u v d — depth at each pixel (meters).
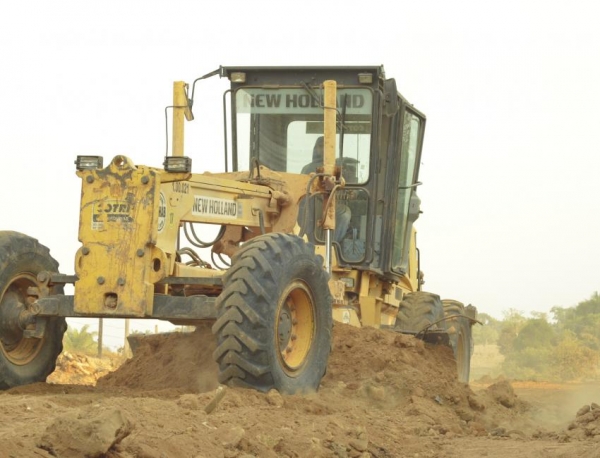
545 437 10.57
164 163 10.48
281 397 9.77
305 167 14.37
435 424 10.70
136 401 8.39
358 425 9.55
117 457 6.45
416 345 12.45
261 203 12.14
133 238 10.33
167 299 10.27
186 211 10.84
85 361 29.67
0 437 6.45
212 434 7.68
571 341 45.72
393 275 15.11
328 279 11.09
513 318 55.41
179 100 12.67
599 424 10.70
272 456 7.72
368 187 14.22
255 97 14.57
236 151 14.64
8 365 11.04
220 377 9.93
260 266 9.99
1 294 10.97
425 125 15.85
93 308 10.38
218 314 9.91
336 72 14.27
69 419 6.36
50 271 11.60
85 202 10.50
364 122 14.20
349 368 11.80
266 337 9.89
